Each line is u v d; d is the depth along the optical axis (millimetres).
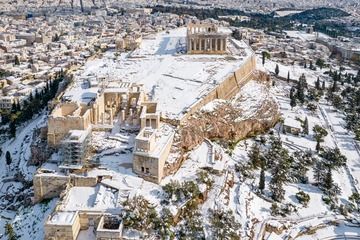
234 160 190625
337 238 157750
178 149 168375
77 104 175625
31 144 194875
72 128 163750
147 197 138250
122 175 146750
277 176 180250
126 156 158000
